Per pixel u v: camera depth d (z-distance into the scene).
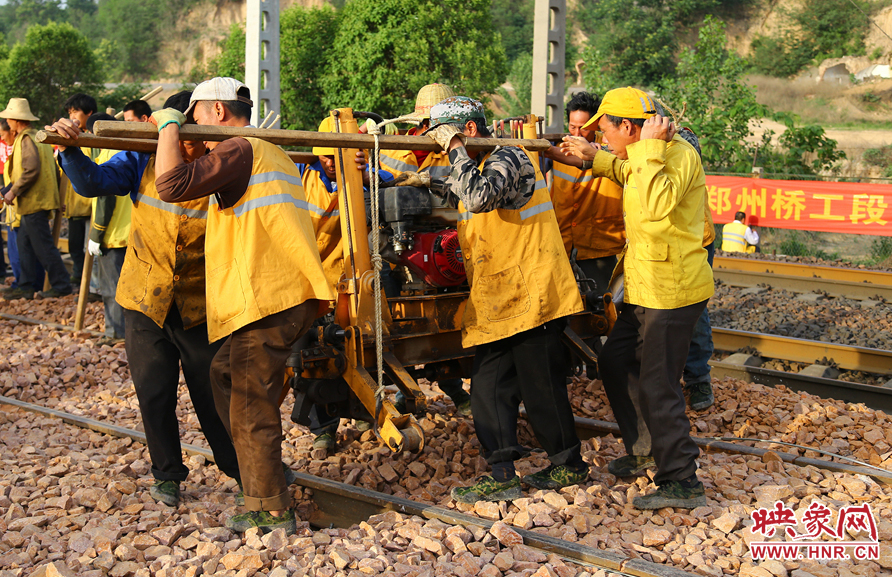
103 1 87.94
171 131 2.84
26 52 30.77
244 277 2.99
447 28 22.16
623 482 3.82
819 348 6.29
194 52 69.19
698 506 3.32
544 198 3.45
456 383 5.00
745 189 12.88
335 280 4.46
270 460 3.13
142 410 3.52
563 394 3.51
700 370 4.91
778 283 9.38
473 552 3.01
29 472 3.97
